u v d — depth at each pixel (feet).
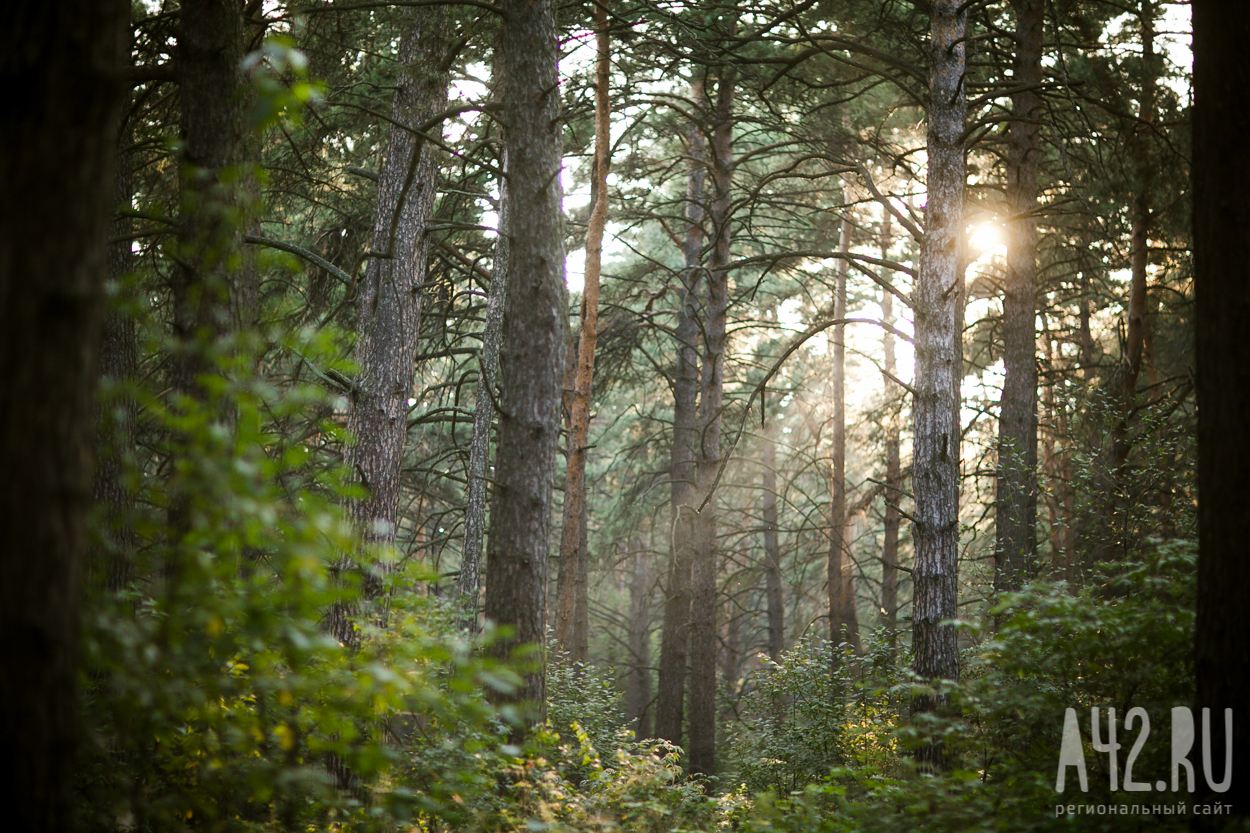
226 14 21.86
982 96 39.22
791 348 38.01
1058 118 47.60
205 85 21.57
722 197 58.95
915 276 37.11
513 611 25.26
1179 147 47.85
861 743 35.86
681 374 63.26
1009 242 47.55
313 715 13.03
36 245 9.73
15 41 9.79
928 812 19.48
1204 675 16.38
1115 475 39.60
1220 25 16.88
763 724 42.88
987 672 29.84
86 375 10.11
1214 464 16.48
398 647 14.39
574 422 47.80
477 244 53.57
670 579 60.95
